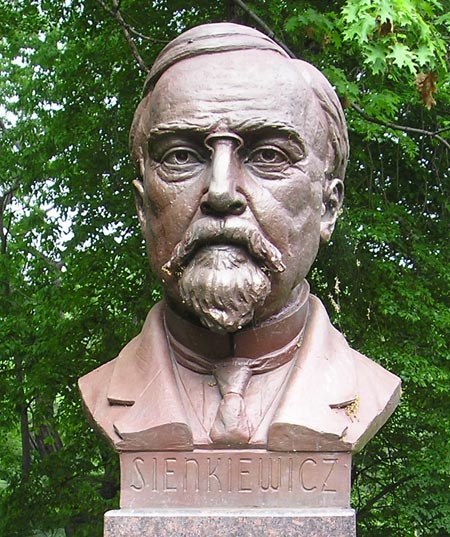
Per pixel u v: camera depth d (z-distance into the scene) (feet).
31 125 28.45
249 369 7.71
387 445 19.86
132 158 8.52
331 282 18.25
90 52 21.68
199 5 18.88
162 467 7.36
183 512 7.16
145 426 7.36
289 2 16.16
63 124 23.02
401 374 17.39
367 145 19.56
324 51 14.98
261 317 7.65
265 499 7.27
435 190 20.72
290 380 7.62
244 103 7.38
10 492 24.88
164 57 8.03
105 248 21.63
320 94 8.04
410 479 19.77
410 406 19.03
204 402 7.60
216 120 7.34
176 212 7.43
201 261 7.18
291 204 7.47
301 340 7.99
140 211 8.29
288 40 16.60
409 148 17.72
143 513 7.16
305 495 7.27
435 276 18.89
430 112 19.44
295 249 7.53
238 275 7.11
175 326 7.94
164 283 7.59
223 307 7.06
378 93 15.40
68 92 22.80
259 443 7.31
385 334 18.38
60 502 24.02
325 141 8.00
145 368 7.90
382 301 17.67
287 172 7.50
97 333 22.57
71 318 23.08
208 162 7.45
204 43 7.73
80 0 21.31
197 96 7.44
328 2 16.25
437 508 19.57
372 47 11.73
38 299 25.67
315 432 7.25
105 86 22.20
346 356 8.07
